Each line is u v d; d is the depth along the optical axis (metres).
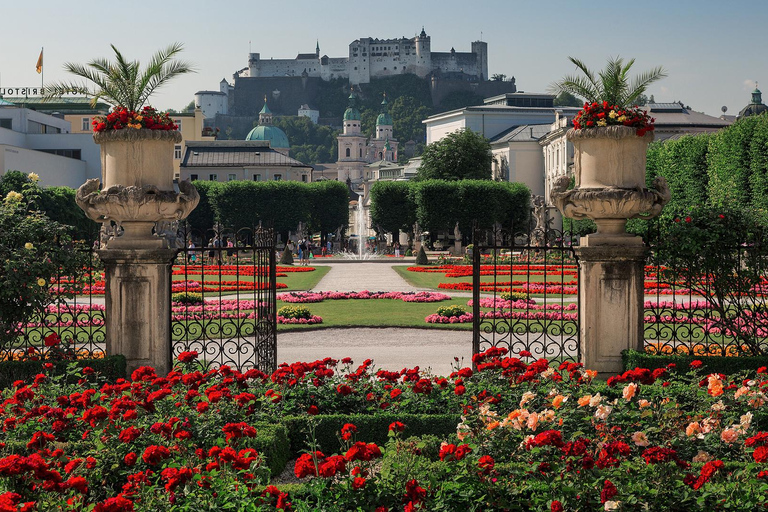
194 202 16.02
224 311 31.94
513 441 9.90
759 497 8.64
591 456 9.10
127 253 15.67
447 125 184.00
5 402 12.03
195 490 8.78
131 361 15.86
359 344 25.27
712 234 16.64
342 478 9.22
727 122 117.00
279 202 110.06
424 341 25.84
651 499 8.74
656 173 73.19
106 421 10.96
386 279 54.44
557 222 103.31
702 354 17.14
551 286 44.03
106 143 15.66
